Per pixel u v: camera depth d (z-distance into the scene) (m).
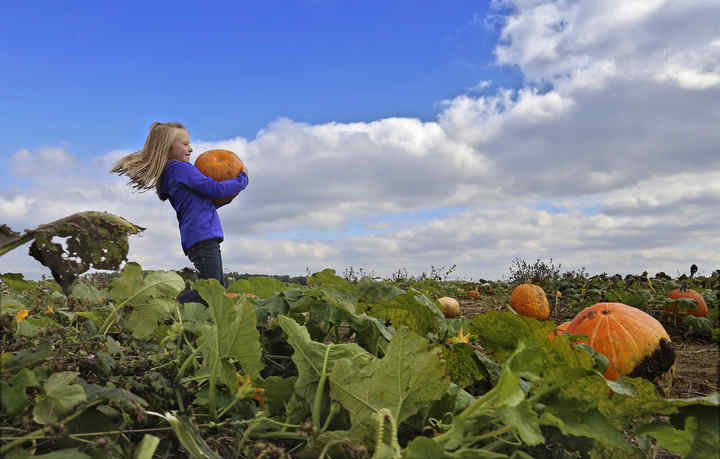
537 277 9.70
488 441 1.22
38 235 1.43
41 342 1.45
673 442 1.18
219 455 1.25
